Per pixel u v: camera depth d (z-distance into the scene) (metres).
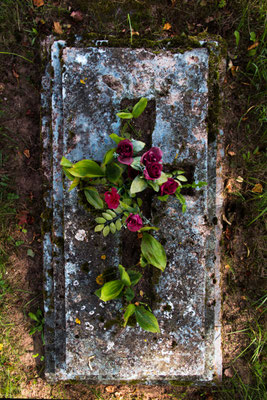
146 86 1.91
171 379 2.14
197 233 1.94
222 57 2.08
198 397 2.35
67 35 1.96
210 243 2.08
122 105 1.92
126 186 1.70
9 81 2.35
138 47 1.95
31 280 2.36
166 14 2.31
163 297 1.96
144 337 1.96
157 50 1.93
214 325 2.18
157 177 1.44
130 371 1.98
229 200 2.37
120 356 1.96
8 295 2.36
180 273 1.96
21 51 2.33
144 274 2.00
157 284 1.96
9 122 2.35
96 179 1.75
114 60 1.90
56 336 2.11
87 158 1.90
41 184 2.35
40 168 2.32
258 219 2.38
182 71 1.91
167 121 1.92
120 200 1.70
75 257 1.94
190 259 1.95
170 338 1.96
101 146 1.90
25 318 2.36
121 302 1.96
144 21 2.30
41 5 2.28
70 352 1.96
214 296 2.14
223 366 2.36
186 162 1.93
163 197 1.70
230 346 2.38
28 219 2.35
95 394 2.33
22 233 2.35
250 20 2.33
